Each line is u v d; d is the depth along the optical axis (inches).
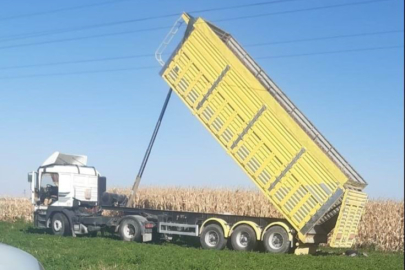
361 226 1204.5
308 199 860.0
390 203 1198.9
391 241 1182.9
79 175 1109.7
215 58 908.6
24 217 1620.3
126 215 1040.2
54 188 1109.7
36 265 294.7
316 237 904.3
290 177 870.4
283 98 921.5
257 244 925.8
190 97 924.0
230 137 903.1
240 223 931.3
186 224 987.9
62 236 1066.1
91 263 666.2
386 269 727.7
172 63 933.8
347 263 785.6
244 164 896.3
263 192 887.1
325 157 849.5
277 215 1311.5
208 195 1386.6
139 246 914.7
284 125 872.3
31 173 1127.0
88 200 1113.4
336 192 840.9
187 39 924.0
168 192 1466.5
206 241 957.8
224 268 665.0
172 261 714.2
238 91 897.5
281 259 788.6
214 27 946.7
